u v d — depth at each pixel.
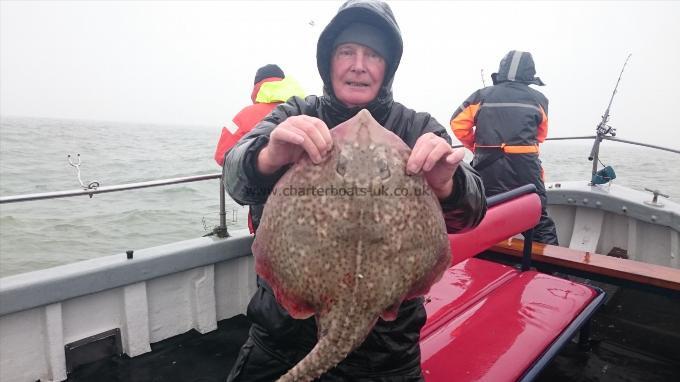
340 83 1.89
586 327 3.53
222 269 3.85
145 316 3.35
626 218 5.78
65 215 13.79
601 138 6.17
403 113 2.00
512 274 3.51
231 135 3.96
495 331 2.64
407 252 1.43
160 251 3.43
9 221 13.12
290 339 1.94
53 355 2.96
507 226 3.26
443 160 1.49
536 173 4.89
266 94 4.00
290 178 1.50
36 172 23.25
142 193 17.20
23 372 2.89
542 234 4.96
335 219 1.40
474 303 3.00
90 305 3.14
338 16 1.79
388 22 1.78
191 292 3.64
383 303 1.40
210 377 3.13
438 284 3.28
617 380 3.21
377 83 1.89
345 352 1.32
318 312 1.42
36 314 2.91
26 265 9.98
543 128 5.04
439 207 1.60
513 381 2.22
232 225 12.09
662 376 3.26
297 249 1.43
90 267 3.08
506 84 4.92
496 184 4.95
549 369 3.32
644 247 5.63
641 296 4.05
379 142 1.52
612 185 6.54
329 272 1.39
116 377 3.08
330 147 1.45
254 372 2.09
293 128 1.41
